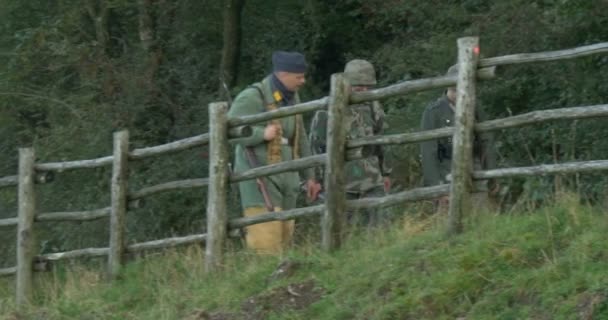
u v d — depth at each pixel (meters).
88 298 34.50
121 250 35.91
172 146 34.72
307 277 29.73
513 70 44.88
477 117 31.91
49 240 50.81
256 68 59.75
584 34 43.94
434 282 26.98
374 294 27.70
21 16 62.16
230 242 33.53
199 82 58.78
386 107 50.34
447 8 49.62
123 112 55.75
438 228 29.66
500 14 45.91
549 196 29.94
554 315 24.55
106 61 56.75
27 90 58.25
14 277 39.34
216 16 59.25
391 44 53.41
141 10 58.19
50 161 53.81
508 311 25.28
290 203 34.03
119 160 35.81
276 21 59.84
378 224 32.56
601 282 24.61
